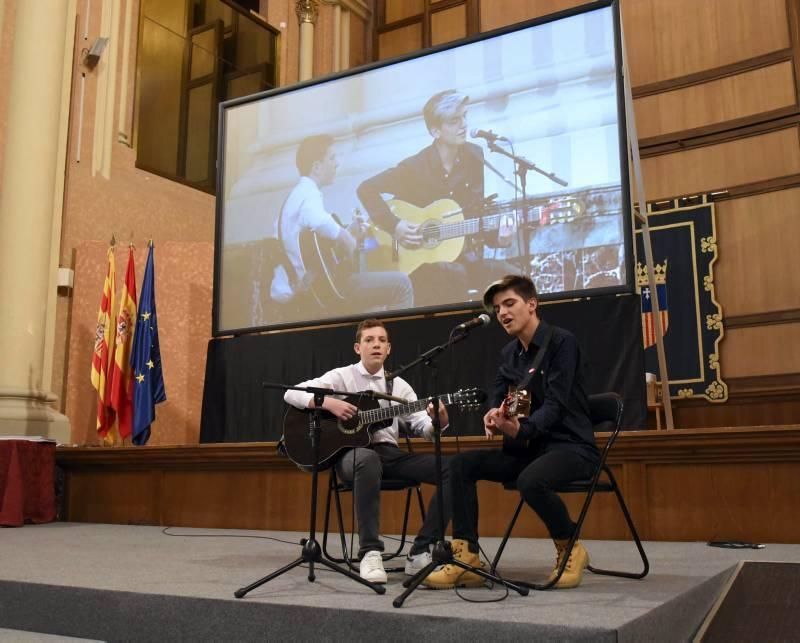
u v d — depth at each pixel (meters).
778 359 7.77
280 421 6.61
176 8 8.59
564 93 6.10
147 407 6.67
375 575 2.77
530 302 2.97
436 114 6.55
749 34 8.45
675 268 8.30
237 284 7.07
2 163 6.84
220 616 2.45
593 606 2.29
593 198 5.88
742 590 2.98
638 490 4.41
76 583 2.80
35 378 6.64
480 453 2.95
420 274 6.38
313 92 7.09
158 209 8.10
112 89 7.79
